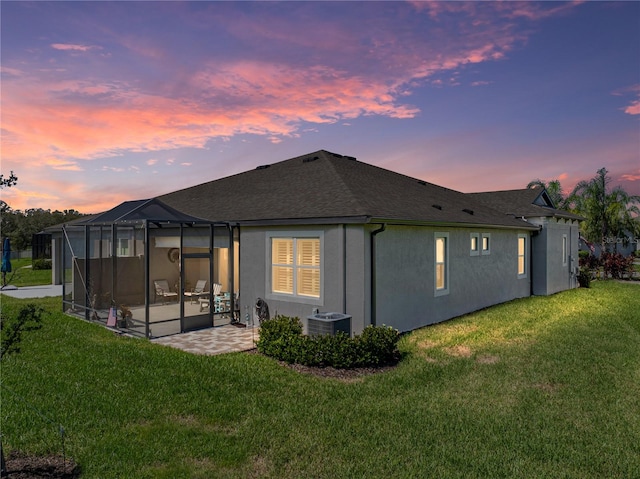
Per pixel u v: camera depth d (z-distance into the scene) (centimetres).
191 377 784
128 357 914
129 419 609
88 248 1401
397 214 1141
